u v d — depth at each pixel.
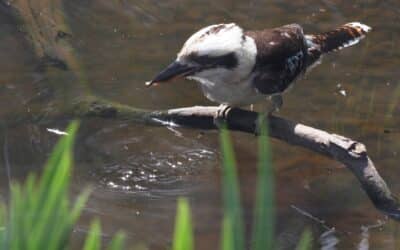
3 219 2.60
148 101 13.10
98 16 15.41
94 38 14.78
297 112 12.88
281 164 11.59
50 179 2.54
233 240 2.51
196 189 10.96
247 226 9.70
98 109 12.52
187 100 13.16
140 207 10.41
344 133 12.39
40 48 14.23
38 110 12.65
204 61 9.69
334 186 11.05
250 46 10.05
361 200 10.68
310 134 10.32
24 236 2.53
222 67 9.78
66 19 15.09
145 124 12.22
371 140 12.17
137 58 14.34
